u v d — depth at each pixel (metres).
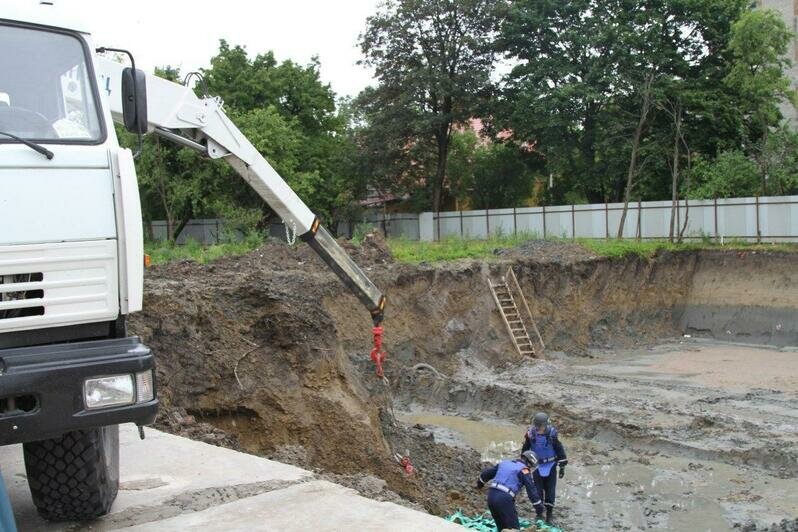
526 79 42.41
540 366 24.39
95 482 5.80
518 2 42.44
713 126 39.22
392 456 14.03
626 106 40.91
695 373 23.53
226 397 13.60
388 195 48.62
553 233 39.31
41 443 5.65
